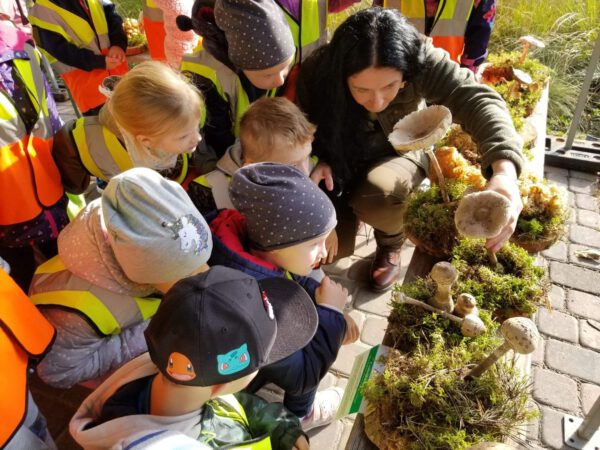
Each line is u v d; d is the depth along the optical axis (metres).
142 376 1.17
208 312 0.96
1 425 1.08
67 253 1.47
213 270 1.07
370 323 2.43
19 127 1.74
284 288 1.27
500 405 1.07
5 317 1.16
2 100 1.67
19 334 1.18
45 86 1.96
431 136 1.40
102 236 1.42
